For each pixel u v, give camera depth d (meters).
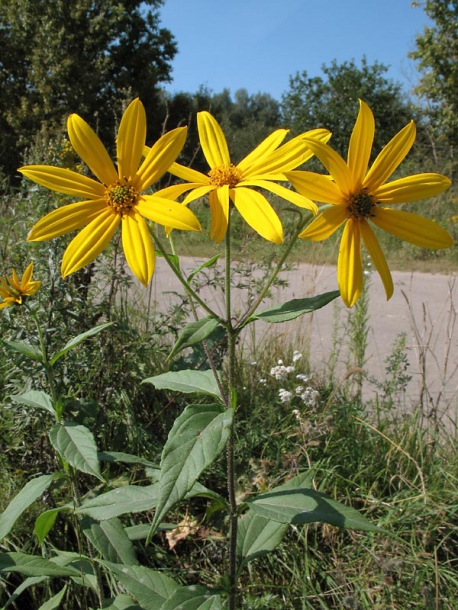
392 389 3.65
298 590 2.38
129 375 3.21
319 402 3.20
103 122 21.00
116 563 1.87
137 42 23.59
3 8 21.61
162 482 1.35
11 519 1.83
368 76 19.50
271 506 1.66
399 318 6.29
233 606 1.80
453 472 3.01
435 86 15.95
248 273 3.67
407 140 1.48
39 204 3.15
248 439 3.13
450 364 4.96
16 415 2.72
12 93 21.64
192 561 2.58
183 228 1.39
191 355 2.85
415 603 2.25
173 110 24.34
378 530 1.56
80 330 3.05
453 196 11.67
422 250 9.66
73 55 20.75
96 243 1.48
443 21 15.51
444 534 2.65
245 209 1.46
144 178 1.52
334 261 6.77
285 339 4.30
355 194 1.48
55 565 1.90
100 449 2.97
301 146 1.63
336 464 3.04
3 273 3.13
